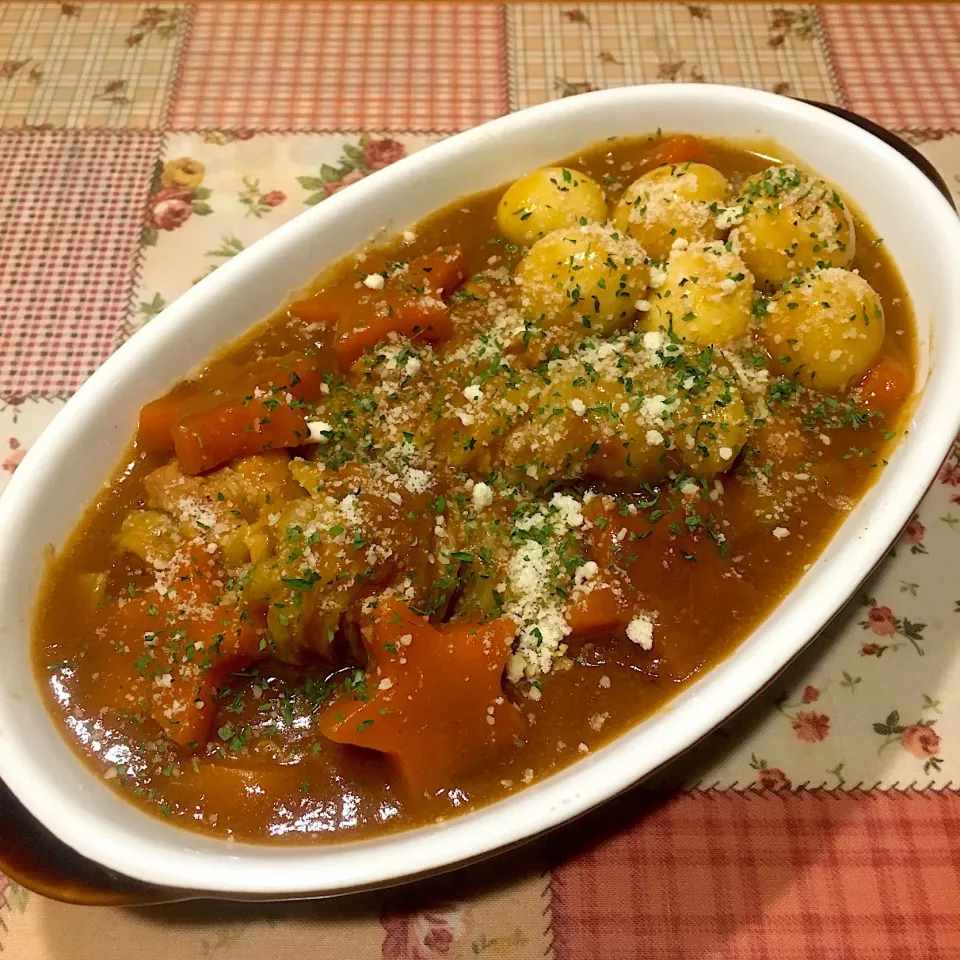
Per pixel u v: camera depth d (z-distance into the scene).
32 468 0.21
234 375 0.23
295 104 0.32
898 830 0.21
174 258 0.29
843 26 0.33
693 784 0.22
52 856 0.18
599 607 0.21
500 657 0.20
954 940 0.21
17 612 0.21
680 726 0.19
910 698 0.23
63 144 0.31
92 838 0.18
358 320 0.23
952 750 0.22
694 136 0.27
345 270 0.25
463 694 0.20
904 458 0.21
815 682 0.23
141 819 0.19
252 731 0.20
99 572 0.22
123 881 0.18
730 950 0.21
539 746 0.20
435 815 0.20
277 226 0.29
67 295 0.28
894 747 0.22
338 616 0.20
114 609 0.21
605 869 0.21
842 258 0.24
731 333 0.24
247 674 0.21
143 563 0.22
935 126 0.31
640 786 0.22
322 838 0.19
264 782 0.20
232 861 0.18
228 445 0.22
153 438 0.22
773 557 0.22
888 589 0.24
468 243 0.26
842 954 0.20
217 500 0.21
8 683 0.20
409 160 0.25
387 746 0.19
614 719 0.20
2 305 0.28
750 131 0.27
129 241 0.29
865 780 0.22
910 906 0.21
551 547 0.21
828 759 0.22
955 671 0.23
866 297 0.23
